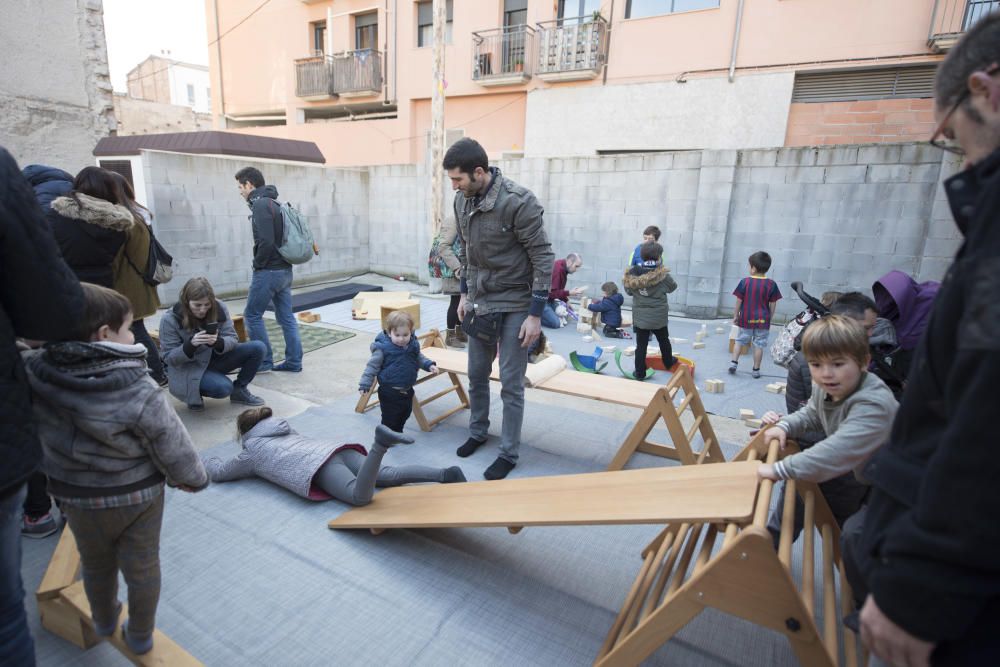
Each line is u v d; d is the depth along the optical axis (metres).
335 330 6.90
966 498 0.76
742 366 5.92
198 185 7.98
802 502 2.17
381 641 2.04
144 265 3.79
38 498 2.55
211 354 4.04
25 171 3.31
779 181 7.46
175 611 2.16
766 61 10.97
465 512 2.30
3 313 1.22
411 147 16.19
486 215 3.09
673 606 1.56
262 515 2.82
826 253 7.40
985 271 0.78
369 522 2.54
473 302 3.39
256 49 18.06
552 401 4.75
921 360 0.94
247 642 2.02
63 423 1.55
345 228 10.73
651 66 12.10
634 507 1.88
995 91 0.86
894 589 0.84
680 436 3.17
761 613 1.45
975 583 0.77
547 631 2.11
